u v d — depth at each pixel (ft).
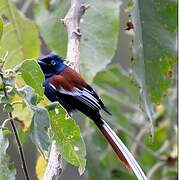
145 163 47.14
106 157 45.16
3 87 23.79
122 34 55.21
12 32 40.93
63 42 41.29
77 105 36.40
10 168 24.25
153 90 33.96
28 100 23.86
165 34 33.81
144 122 48.49
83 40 39.34
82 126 47.16
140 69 33.53
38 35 41.14
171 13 33.78
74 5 33.14
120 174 45.47
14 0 44.93
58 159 27.43
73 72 36.88
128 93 50.72
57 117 25.79
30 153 52.31
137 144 46.55
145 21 33.73
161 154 46.57
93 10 39.47
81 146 25.99
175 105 46.75
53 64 36.91
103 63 39.11
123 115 45.78
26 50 41.04
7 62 40.83
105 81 46.62
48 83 36.40
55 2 41.50
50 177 27.04
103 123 35.50
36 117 23.77
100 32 39.40
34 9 41.65
